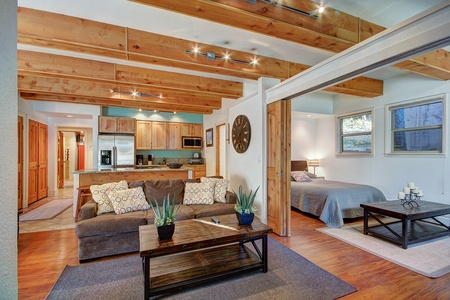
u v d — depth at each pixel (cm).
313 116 610
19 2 210
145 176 461
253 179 399
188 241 194
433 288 199
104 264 240
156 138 700
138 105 593
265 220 364
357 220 402
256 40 283
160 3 182
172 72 398
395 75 440
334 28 224
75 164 1012
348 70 223
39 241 301
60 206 496
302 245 292
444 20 153
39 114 562
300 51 313
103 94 459
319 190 407
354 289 197
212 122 663
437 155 383
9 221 57
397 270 228
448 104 371
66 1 209
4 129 54
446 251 269
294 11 205
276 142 342
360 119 534
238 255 240
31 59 310
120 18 238
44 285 203
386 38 189
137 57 289
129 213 297
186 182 381
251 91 459
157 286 187
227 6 183
